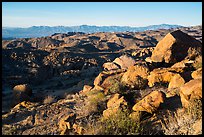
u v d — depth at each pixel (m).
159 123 7.23
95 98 10.01
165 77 11.07
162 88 10.20
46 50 68.31
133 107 8.03
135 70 12.32
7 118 10.44
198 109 7.00
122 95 9.48
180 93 8.08
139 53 31.39
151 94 8.09
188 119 6.84
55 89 23.94
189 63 12.46
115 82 12.65
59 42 152.00
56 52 64.19
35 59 56.34
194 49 14.83
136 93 9.78
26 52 58.97
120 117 7.38
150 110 7.73
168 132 6.63
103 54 74.88
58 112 10.31
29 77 40.22
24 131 8.70
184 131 6.57
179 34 15.45
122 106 8.12
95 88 13.23
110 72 14.22
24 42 135.38
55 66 54.22
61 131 8.05
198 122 6.66
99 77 13.83
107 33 179.62
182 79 9.88
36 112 10.64
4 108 16.73
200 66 11.53
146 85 11.48
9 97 19.69
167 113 7.61
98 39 166.00
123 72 13.98
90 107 9.27
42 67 47.91
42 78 41.59
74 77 31.33
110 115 7.72
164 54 15.11
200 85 7.57
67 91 17.75
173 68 11.79
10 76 39.84
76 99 11.95
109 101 9.16
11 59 53.12
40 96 18.95
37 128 8.77
